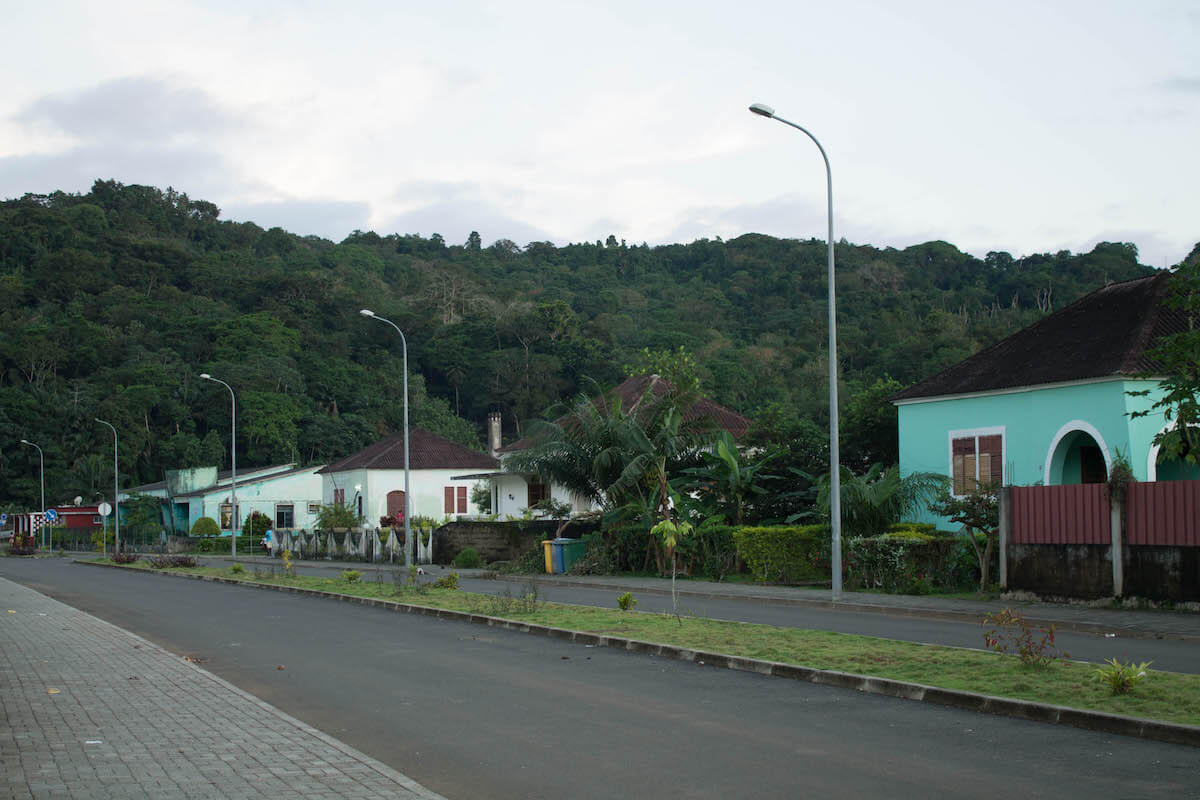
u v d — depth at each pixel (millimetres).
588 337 106812
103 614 21469
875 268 135750
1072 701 9156
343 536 47781
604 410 35438
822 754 7898
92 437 91062
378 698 10688
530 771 7527
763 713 9531
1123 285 27547
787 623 17047
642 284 153875
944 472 28297
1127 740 8242
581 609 18859
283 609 21812
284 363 98875
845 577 24047
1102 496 18344
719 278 154375
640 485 31719
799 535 26000
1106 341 24953
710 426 32031
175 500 72812
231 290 118750
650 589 25562
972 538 21547
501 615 18047
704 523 29406
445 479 58375
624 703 10141
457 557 37250
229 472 77625
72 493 88250
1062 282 126062
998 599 19953
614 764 7680
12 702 10375
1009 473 26328
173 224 156625
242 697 10609
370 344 110438
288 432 91688
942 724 8945
